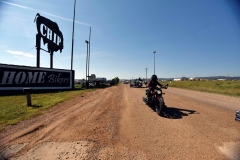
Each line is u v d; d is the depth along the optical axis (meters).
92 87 26.45
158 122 5.49
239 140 3.90
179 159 3.08
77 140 4.06
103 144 3.81
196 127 4.90
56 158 3.21
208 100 10.62
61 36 24.00
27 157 3.28
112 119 5.98
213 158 3.08
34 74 17.84
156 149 3.51
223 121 5.53
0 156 3.33
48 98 11.73
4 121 5.78
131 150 3.49
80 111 7.45
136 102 9.88
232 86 25.70
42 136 4.39
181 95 13.79
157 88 7.21
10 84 16.19
